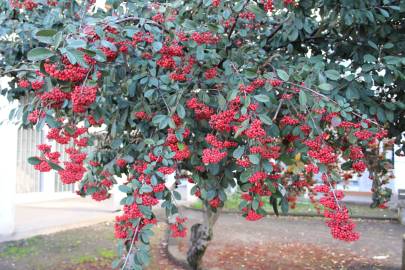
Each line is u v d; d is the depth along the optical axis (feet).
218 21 8.61
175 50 7.50
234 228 27.89
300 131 7.64
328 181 6.82
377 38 9.87
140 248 6.80
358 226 29.53
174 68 8.14
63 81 6.22
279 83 7.45
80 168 7.52
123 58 7.84
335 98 7.98
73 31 5.98
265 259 20.79
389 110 9.26
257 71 7.63
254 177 7.12
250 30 10.32
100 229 25.50
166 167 7.27
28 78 8.57
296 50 10.78
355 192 36.88
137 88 8.59
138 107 8.25
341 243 24.44
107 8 9.69
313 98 7.23
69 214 26.99
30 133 27.25
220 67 9.21
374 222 31.01
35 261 19.06
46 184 28.89
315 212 32.78
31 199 27.86
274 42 10.77
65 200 31.17
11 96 12.02
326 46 10.93
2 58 11.37
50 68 5.83
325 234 26.73
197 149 8.40
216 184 8.48
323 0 9.33
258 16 9.23
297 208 34.37
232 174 8.38
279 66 8.64
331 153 6.98
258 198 7.50
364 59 8.91
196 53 7.92
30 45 10.81
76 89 6.16
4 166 22.07
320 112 7.09
